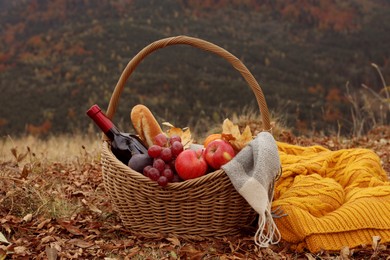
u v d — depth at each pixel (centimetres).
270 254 304
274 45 10781
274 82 8319
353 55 10300
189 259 296
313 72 9244
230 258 298
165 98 5947
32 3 11550
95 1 10638
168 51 7838
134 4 10200
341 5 12575
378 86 9088
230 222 322
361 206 320
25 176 409
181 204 312
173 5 10969
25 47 8281
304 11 12350
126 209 326
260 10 12294
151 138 342
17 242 307
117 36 8438
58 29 9169
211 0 11506
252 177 301
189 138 347
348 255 300
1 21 11606
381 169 392
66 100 5856
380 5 13138
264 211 302
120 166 313
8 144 767
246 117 754
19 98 5822
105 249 310
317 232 308
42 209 357
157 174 304
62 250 305
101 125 340
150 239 322
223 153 309
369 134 742
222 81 6869
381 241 311
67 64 7219
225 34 10762
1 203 357
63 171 484
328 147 658
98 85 6291
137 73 6625
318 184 345
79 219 352
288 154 438
